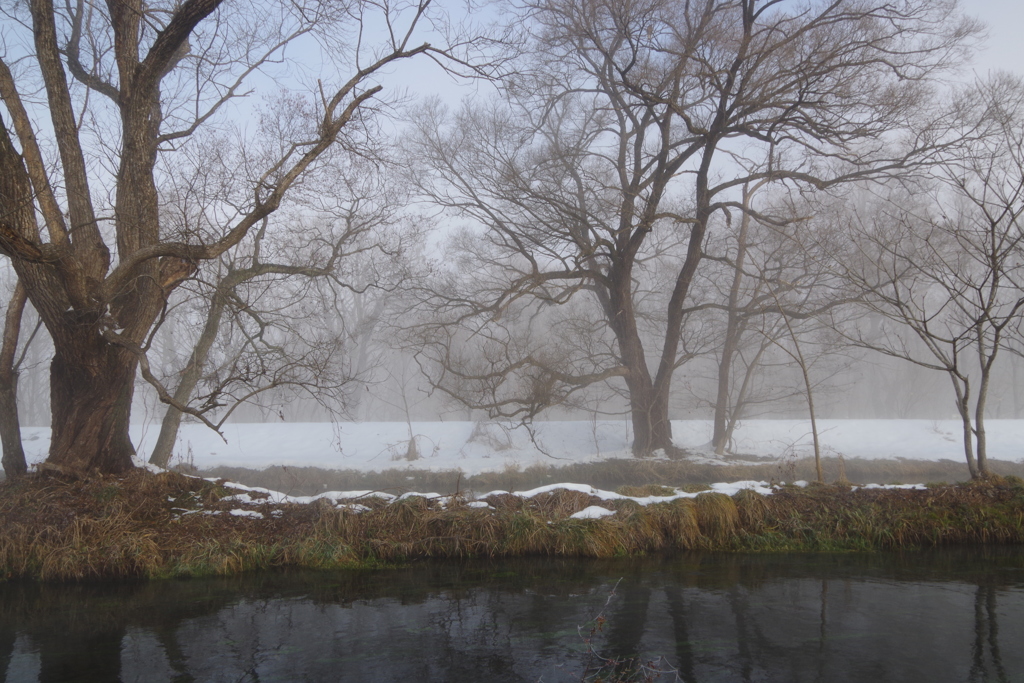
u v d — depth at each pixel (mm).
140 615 9242
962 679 7090
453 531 11961
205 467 20312
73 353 11930
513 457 22453
